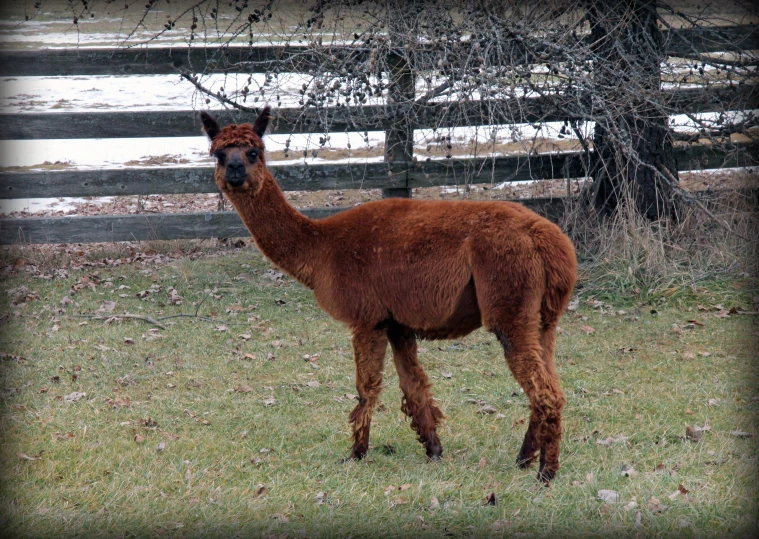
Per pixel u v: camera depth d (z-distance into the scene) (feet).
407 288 49.96
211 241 107.86
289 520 44.86
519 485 48.49
